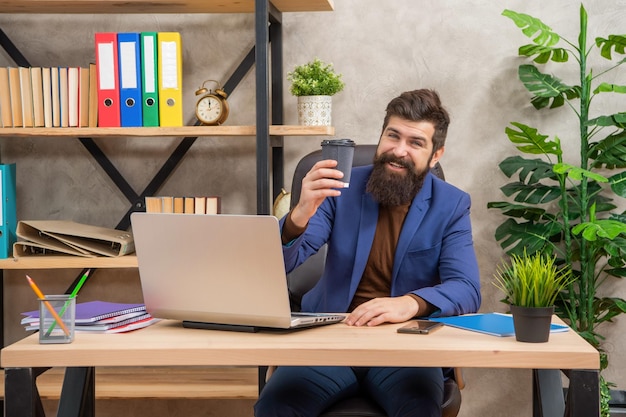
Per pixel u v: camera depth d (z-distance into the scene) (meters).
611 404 2.88
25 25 3.18
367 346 1.48
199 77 3.17
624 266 3.13
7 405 1.48
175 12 3.03
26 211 3.22
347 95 3.14
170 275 1.70
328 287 2.14
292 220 1.84
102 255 2.83
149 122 2.84
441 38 3.11
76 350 1.48
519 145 3.10
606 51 2.90
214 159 3.19
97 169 3.21
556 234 3.08
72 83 2.88
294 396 1.82
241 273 1.62
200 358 1.48
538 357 1.43
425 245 2.07
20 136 3.09
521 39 3.09
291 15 3.14
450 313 1.85
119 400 3.20
